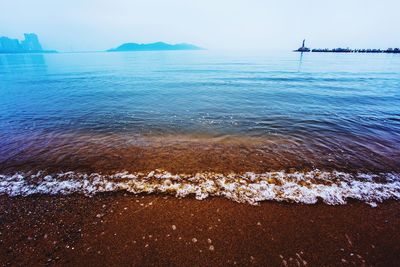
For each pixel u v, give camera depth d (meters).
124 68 39.78
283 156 5.87
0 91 16.77
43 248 3.09
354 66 40.97
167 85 19.83
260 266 2.86
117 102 13.16
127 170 5.11
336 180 4.67
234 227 3.46
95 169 5.16
